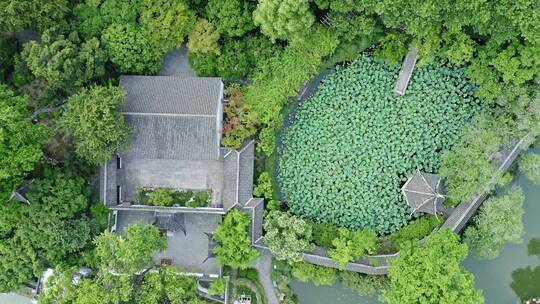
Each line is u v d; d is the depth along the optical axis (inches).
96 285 1321.4
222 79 1557.6
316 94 1585.9
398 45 1512.1
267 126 1535.4
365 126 1561.3
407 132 1553.9
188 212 1576.0
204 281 1565.0
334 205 1574.8
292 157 1587.1
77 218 1473.9
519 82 1398.9
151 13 1434.5
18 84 1502.2
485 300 1581.0
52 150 1528.1
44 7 1366.9
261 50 1508.4
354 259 1510.8
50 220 1407.5
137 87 1493.6
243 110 1508.4
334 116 1573.6
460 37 1441.9
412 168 1552.7
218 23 1473.9
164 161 1587.1
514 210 1449.3
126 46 1450.5
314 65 1515.7
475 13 1309.1
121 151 1480.1
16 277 1446.9
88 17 1456.7
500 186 1552.7
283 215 1499.8
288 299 1561.3
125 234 1592.0
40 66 1359.5
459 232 1545.3
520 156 1519.4
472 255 1574.8
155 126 1466.5
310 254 1521.9
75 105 1369.3
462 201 1491.1
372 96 1562.5
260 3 1355.8
